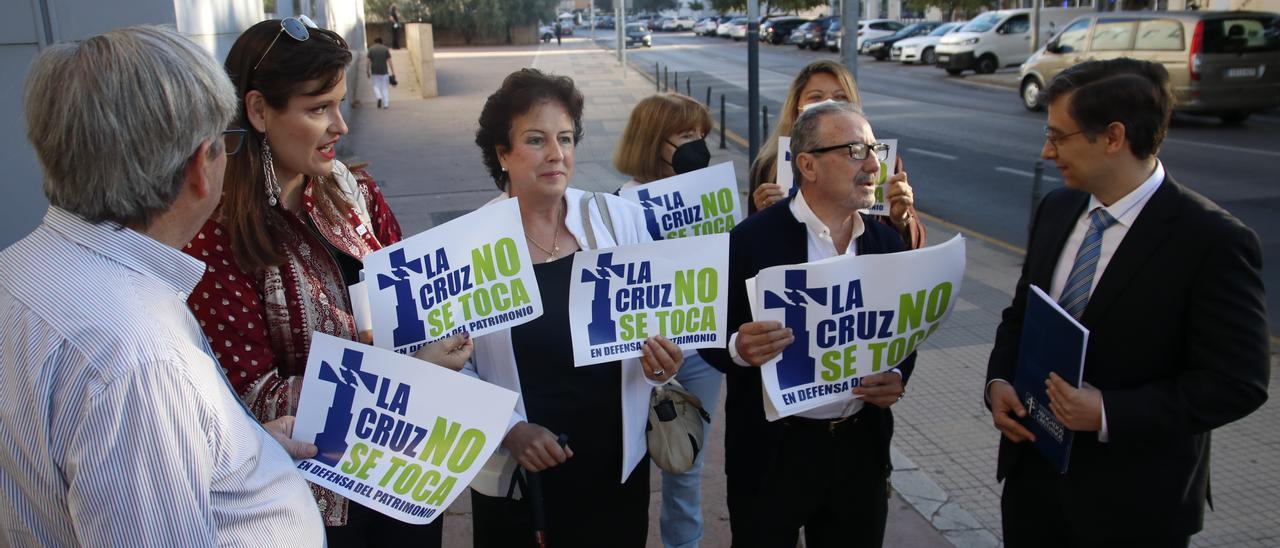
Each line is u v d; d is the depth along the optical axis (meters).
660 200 3.53
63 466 1.19
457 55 42.50
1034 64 18.00
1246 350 1.98
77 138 1.23
